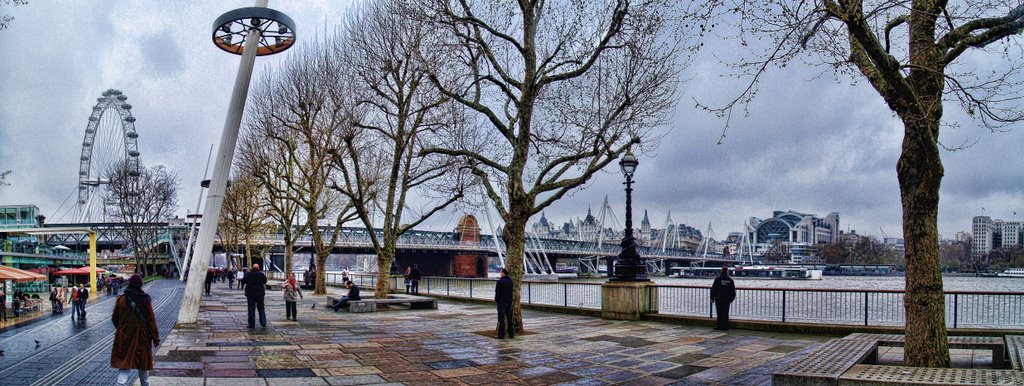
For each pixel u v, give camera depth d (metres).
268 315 22.86
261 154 34.97
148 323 8.64
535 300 27.88
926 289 9.26
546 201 16.95
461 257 103.38
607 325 19.06
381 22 23.27
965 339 11.26
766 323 17.41
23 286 46.75
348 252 94.75
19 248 62.94
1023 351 9.23
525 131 16.47
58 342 15.34
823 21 8.55
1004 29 8.75
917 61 9.47
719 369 11.64
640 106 17.09
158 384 9.77
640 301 20.55
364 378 10.59
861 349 10.05
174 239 105.31
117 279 50.59
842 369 8.13
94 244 46.03
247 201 52.22
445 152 17.84
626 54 16.61
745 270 128.00
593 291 25.62
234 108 19.56
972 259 139.50
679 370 11.53
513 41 16.23
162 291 43.91
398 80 24.23
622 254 21.33
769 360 12.61
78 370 11.08
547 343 15.00
